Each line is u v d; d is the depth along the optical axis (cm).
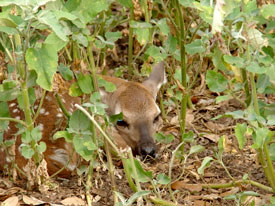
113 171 834
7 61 802
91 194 882
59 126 923
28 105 796
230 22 730
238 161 1002
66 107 991
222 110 1245
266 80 799
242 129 753
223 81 784
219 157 820
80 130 805
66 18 686
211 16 730
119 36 881
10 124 953
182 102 995
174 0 986
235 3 710
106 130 852
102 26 1209
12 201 842
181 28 990
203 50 872
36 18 664
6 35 789
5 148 879
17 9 739
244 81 837
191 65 1193
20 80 775
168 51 1061
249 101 842
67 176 941
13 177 894
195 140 1088
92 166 853
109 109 1083
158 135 985
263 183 917
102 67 1170
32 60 699
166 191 906
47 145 932
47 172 914
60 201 854
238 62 718
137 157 1005
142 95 1069
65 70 824
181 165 988
